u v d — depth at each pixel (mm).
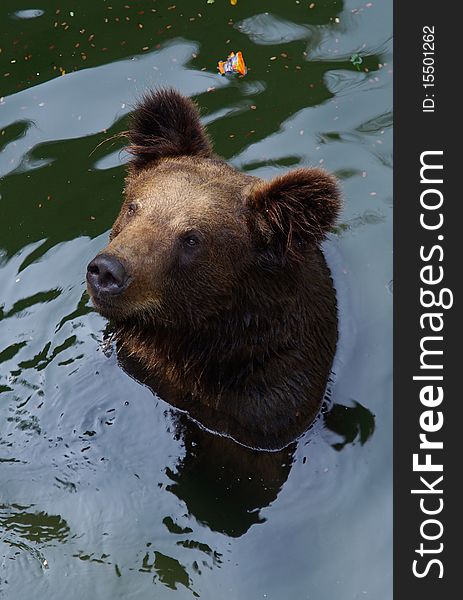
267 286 7078
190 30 10922
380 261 8633
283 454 7598
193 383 7543
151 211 6773
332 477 7395
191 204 6793
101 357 8133
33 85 10516
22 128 10062
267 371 7387
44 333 8305
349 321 8195
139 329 7270
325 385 7828
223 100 10078
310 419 7691
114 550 6988
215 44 10703
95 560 6934
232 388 7453
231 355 7254
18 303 8555
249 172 9352
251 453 7645
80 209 9273
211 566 6914
